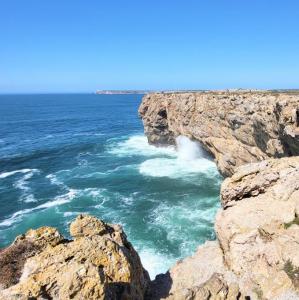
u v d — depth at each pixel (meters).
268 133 36.84
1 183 55.84
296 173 21.88
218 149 51.88
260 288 17.42
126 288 15.49
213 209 40.91
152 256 30.73
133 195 47.34
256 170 23.03
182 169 59.28
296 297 15.74
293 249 17.86
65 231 37.75
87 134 107.50
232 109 46.00
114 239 18.53
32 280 13.90
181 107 63.69
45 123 141.00
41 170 63.84
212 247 24.00
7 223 40.31
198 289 17.50
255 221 20.81
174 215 39.50
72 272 13.84
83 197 47.47
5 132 114.69
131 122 141.88
